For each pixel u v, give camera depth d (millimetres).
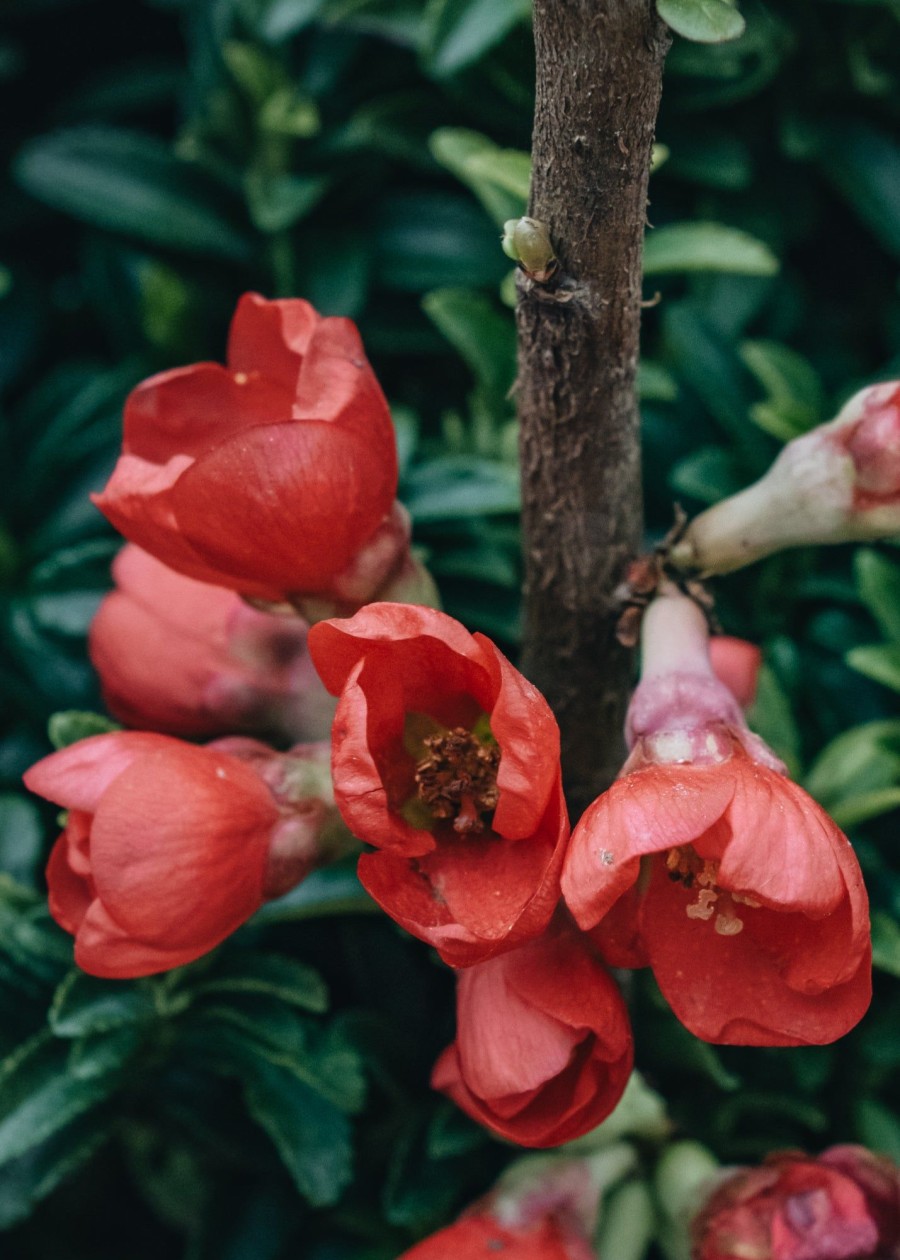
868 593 265
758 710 263
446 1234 235
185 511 205
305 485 204
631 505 216
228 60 299
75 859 210
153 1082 260
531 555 220
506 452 286
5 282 298
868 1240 223
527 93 289
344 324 209
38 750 279
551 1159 241
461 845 204
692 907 197
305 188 299
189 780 207
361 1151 260
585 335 200
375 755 206
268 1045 245
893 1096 264
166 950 206
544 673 228
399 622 192
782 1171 233
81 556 278
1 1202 251
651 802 188
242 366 224
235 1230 260
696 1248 235
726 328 295
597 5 182
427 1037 262
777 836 188
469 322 283
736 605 286
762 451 285
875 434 209
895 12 294
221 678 240
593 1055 203
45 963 251
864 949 189
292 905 242
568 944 204
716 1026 197
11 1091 240
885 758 262
